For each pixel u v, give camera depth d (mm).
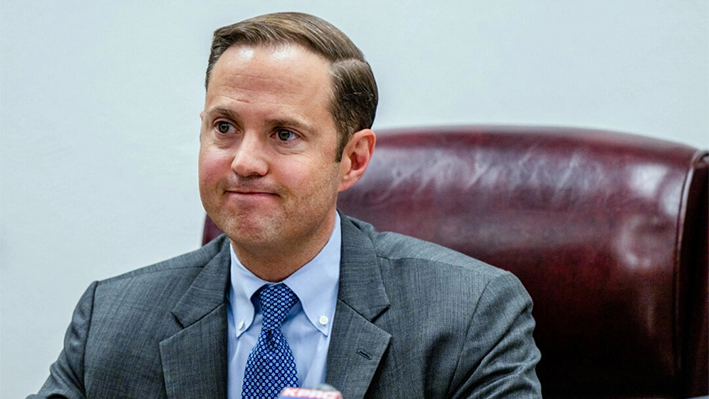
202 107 4590
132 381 2699
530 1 4227
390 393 2547
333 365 2578
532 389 2506
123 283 2959
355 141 2682
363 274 2760
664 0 4094
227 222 2455
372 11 4410
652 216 2980
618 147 3141
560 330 3068
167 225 4633
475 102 4316
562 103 4219
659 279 2934
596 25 4168
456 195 3268
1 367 4727
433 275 2754
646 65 4129
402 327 2645
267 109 2395
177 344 2693
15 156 4719
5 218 4719
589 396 3068
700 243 3021
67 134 4691
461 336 2600
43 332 4715
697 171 3016
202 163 2477
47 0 4684
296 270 2695
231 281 2807
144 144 4645
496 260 3162
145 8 4621
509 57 4270
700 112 4086
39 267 4715
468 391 2561
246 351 2701
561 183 3146
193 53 4598
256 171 2387
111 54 4648
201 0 4578
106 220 4676
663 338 2934
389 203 3352
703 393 3006
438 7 4336
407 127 3529
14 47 4715
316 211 2508
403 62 4383
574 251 3066
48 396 2750
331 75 2508
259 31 2461
